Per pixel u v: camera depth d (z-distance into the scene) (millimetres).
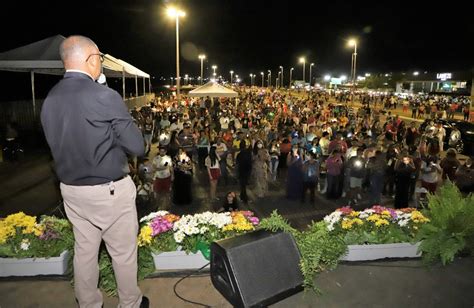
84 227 2508
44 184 11844
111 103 2260
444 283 3516
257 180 11828
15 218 3859
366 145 12711
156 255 3705
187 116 24797
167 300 3205
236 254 2799
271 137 16828
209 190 12523
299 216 10117
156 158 10547
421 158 11367
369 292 3348
